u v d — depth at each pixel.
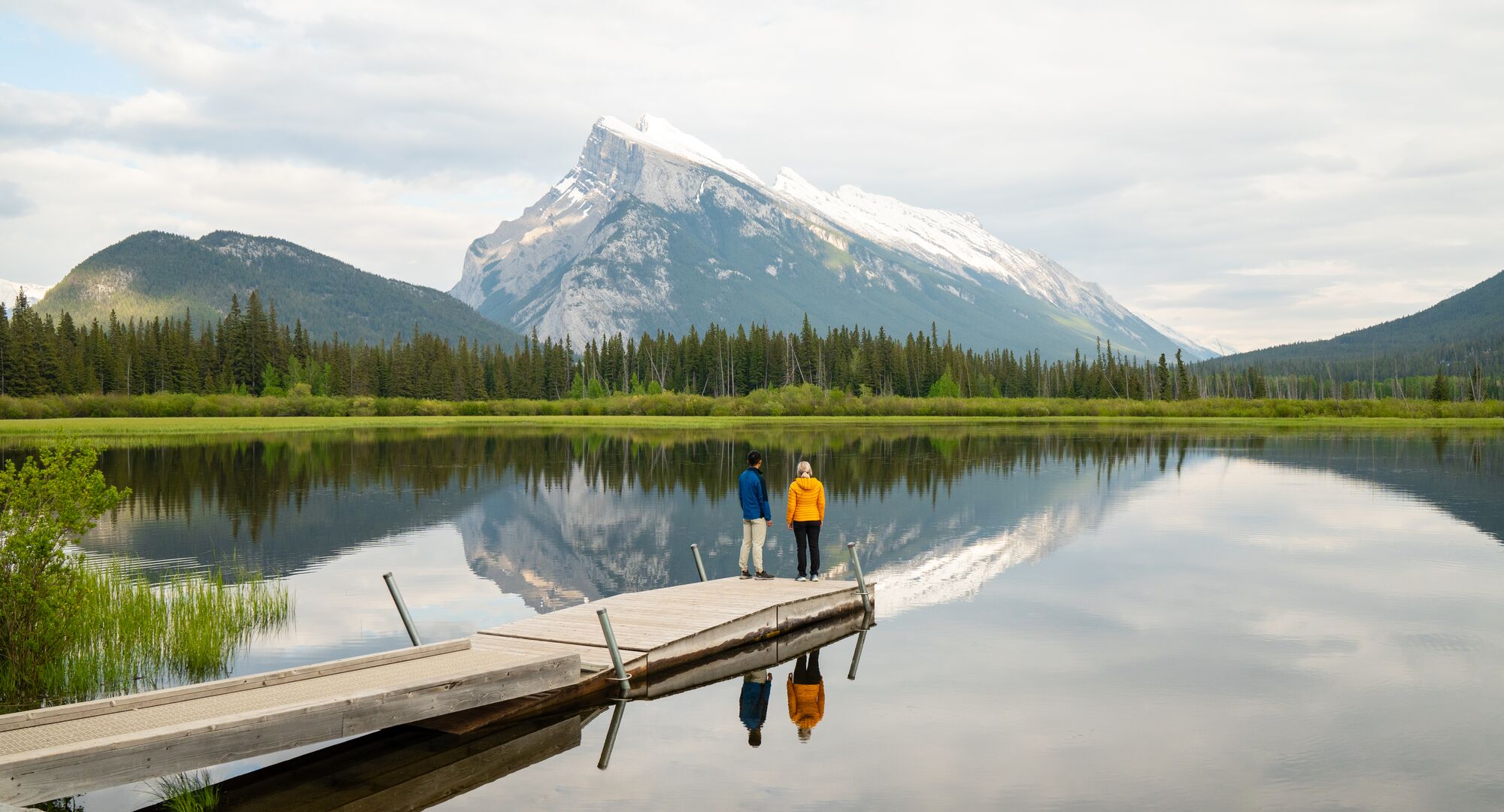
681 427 104.75
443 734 12.55
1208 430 97.81
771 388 166.38
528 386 177.12
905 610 19.58
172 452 61.53
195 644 15.70
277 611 19.05
